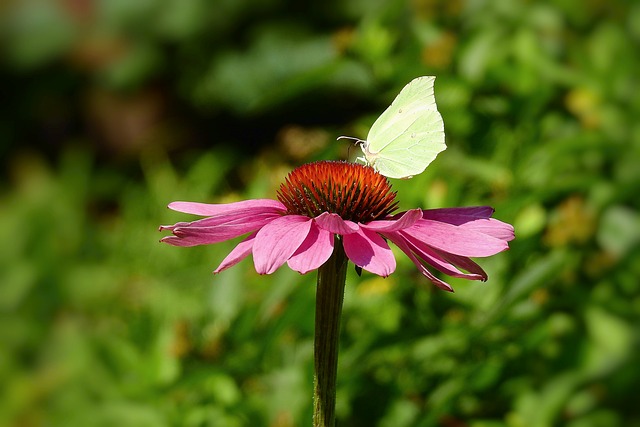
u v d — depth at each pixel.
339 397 0.75
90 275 1.11
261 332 0.76
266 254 0.60
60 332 1.06
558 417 0.77
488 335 0.75
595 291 0.77
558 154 0.78
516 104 0.80
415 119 0.65
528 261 0.77
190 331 0.78
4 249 1.17
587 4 0.84
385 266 0.60
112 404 0.78
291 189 0.64
